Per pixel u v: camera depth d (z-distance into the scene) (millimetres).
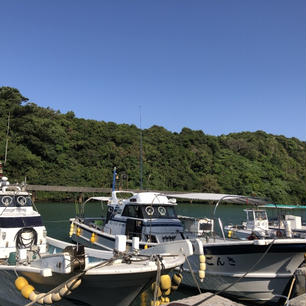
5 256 8094
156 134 66750
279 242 7496
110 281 5449
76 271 5184
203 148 67312
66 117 56750
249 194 52406
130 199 11266
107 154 49469
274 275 7906
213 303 5102
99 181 44594
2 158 39125
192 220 11367
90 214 27891
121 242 6117
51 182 41031
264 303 8203
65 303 6180
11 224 8430
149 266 5566
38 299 5105
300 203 53312
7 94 50625
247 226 14336
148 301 7195
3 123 43938
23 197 9359
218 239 9797
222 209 34875
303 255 7652
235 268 8258
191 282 9320
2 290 7137
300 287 7441
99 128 55062
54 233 18547
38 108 52312
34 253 7066
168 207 11195
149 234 9930
